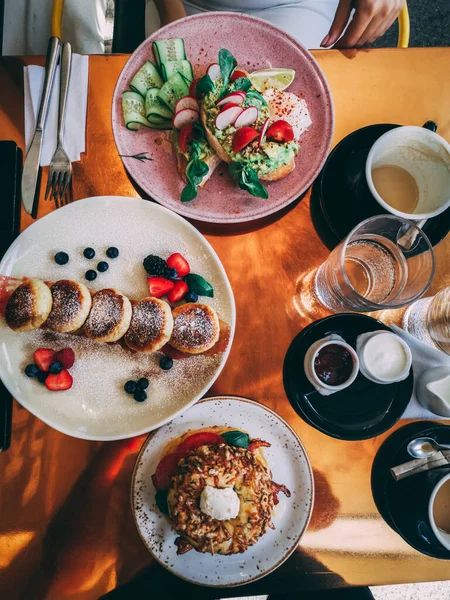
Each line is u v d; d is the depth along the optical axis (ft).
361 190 1.72
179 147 1.73
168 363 1.72
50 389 1.69
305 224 1.87
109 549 1.71
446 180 1.65
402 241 1.68
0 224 1.77
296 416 1.79
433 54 1.94
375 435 1.70
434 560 1.76
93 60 1.85
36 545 1.70
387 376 1.63
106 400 1.73
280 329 1.83
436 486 1.56
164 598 1.71
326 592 1.87
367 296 1.85
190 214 1.74
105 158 1.84
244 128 1.66
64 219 1.77
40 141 1.77
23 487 1.71
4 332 1.74
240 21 1.75
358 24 2.02
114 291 1.76
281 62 1.81
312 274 1.86
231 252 1.86
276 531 1.70
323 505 1.77
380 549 1.76
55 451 1.73
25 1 2.49
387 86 1.93
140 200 1.76
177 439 1.73
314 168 1.76
